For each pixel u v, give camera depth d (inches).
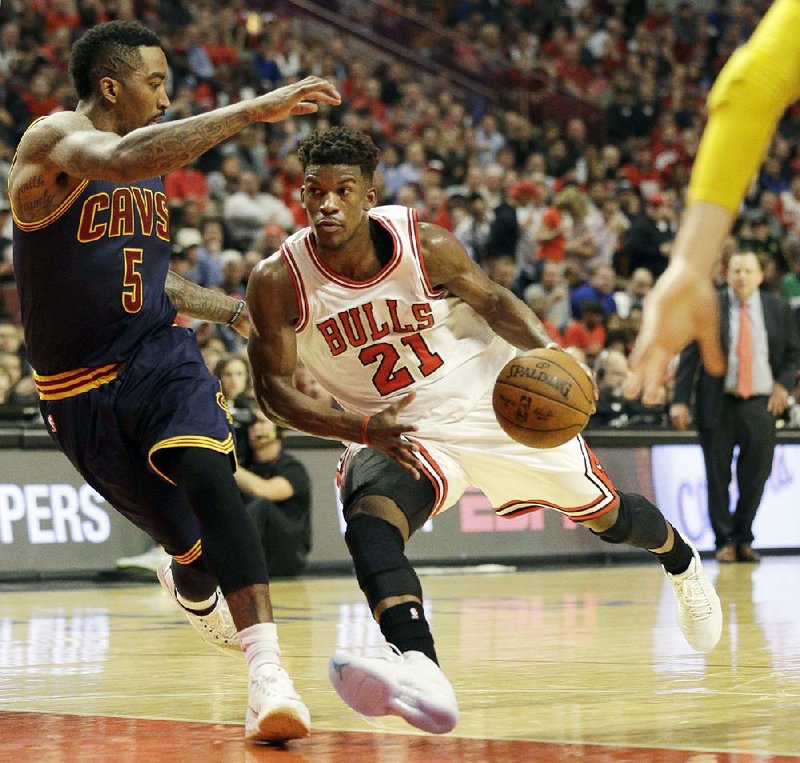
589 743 187.0
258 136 1017.5
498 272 904.3
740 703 225.5
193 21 1165.1
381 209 231.1
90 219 223.8
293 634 370.6
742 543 696.4
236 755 182.9
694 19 1501.0
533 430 211.0
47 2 1069.8
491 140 1228.5
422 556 677.3
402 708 187.8
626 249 1068.5
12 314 783.1
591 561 728.3
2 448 602.5
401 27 1298.0
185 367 227.3
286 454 629.3
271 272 227.9
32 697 248.7
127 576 619.5
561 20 1439.5
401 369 234.5
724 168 94.3
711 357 91.4
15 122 960.3
